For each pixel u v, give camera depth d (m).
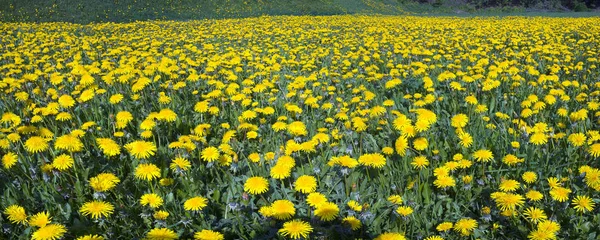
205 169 3.78
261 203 3.23
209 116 5.38
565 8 57.47
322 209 2.64
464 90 6.17
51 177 3.39
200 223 3.03
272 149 4.28
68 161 3.20
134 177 3.56
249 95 6.02
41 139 3.45
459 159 3.59
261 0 30.61
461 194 3.37
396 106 5.75
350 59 9.53
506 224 3.01
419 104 5.20
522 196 3.10
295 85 6.05
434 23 19.47
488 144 4.19
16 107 5.56
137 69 7.16
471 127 4.70
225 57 9.27
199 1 28.03
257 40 13.12
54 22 20.69
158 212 2.87
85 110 5.08
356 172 3.51
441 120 5.22
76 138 3.60
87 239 2.36
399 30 15.89
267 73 7.36
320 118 5.22
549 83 6.52
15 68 7.94
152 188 3.25
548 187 3.39
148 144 3.32
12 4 22.34
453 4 61.50
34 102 5.80
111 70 7.20
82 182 3.44
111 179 3.03
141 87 5.54
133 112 5.35
